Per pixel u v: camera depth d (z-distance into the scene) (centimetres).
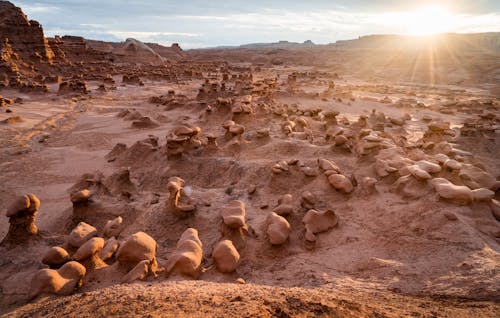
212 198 1331
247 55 15138
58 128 2862
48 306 576
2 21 6269
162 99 3994
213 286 632
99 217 1241
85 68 7262
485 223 922
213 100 3703
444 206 970
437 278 684
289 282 782
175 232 1117
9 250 943
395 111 3856
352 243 940
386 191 1210
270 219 998
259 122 2481
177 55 14125
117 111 3603
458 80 7388
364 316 488
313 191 1268
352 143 1834
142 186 1631
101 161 2055
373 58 11919
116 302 529
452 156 1762
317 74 8331
